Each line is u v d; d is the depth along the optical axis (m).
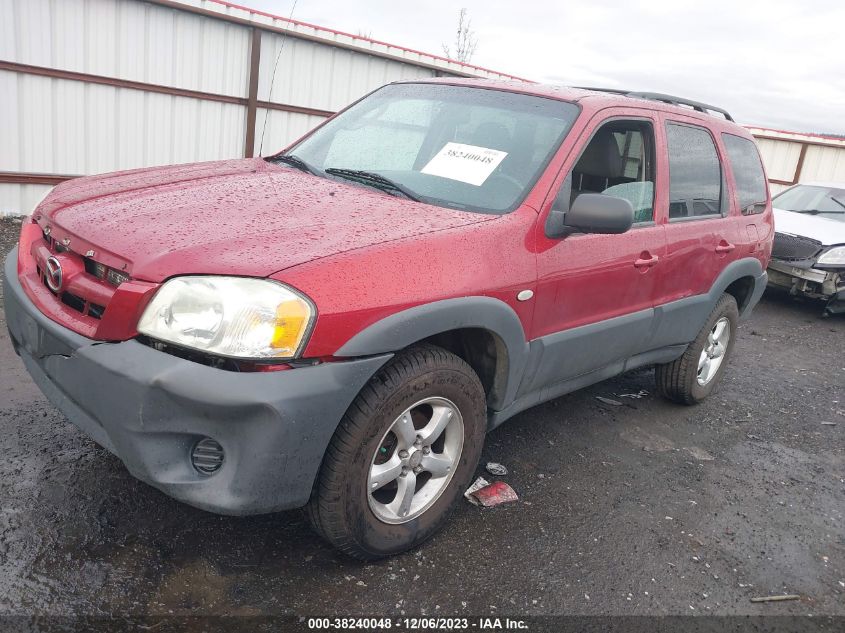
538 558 2.90
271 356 2.14
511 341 2.88
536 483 3.53
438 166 3.24
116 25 9.12
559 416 4.46
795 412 5.21
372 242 2.46
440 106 3.60
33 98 8.72
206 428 2.16
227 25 10.18
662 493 3.63
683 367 4.62
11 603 2.26
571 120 3.33
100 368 2.21
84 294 2.35
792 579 3.03
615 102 3.59
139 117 9.71
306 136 3.91
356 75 11.94
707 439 4.45
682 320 4.20
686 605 2.75
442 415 2.72
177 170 3.30
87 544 2.59
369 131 3.66
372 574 2.64
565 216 3.06
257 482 2.20
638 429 4.44
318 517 2.45
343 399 2.29
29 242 2.83
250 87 10.65
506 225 2.87
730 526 3.40
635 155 3.72
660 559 3.03
